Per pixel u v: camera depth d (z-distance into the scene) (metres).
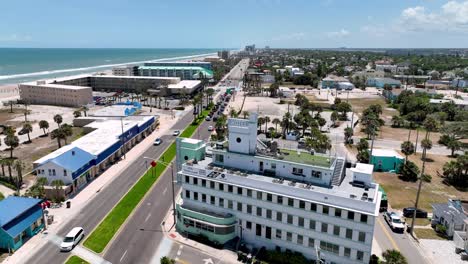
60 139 127.00
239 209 65.00
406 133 156.25
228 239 65.44
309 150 72.25
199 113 196.38
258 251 63.12
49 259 59.44
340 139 144.25
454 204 73.62
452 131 149.88
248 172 66.94
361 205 53.72
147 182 95.62
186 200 71.25
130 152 124.31
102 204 81.50
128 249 63.09
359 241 54.94
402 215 78.25
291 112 195.75
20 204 67.25
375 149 120.12
